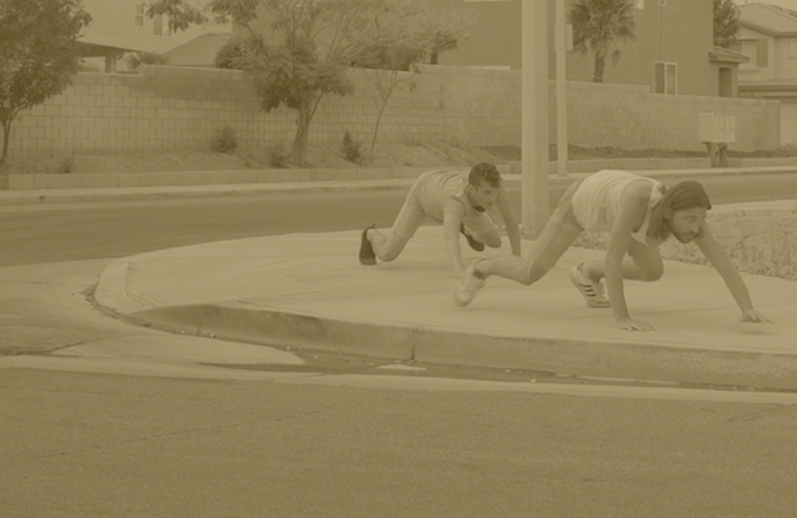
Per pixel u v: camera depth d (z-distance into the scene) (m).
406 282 13.13
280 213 25.23
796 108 77.62
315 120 40.25
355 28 39.25
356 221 23.56
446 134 45.16
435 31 41.56
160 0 39.12
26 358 10.09
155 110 35.97
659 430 7.37
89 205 27.34
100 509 5.75
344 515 5.67
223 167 36.56
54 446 6.95
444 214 12.86
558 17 38.84
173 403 8.14
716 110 56.88
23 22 30.08
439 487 6.12
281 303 11.66
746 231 19.58
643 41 58.84
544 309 11.28
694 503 5.84
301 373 9.57
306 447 6.94
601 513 5.69
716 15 78.88
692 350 9.21
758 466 6.52
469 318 10.73
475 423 7.56
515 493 6.01
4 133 31.77
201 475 6.34
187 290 12.88
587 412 7.89
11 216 23.69
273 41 40.53
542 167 18.50
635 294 12.22
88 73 34.56
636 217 9.98
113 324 11.91
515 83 47.75
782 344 9.38
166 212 25.12
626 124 52.28
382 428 7.42
